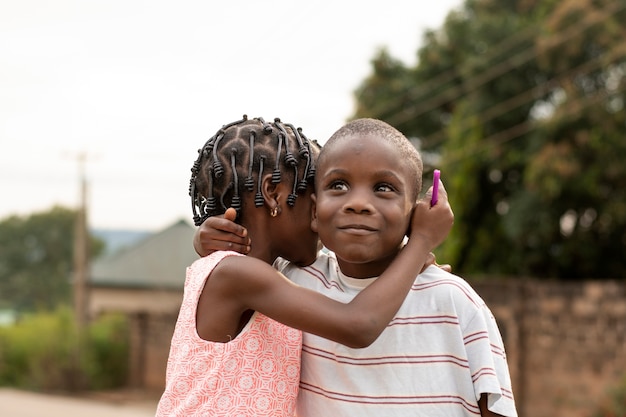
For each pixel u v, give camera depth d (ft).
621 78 43.01
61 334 64.95
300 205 6.92
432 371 6.46
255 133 6.88
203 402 6.63
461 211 44.29
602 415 31.45
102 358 64.64
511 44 48.70
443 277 6.66
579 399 32.94
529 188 41.55
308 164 6.88
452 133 46.44
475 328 6.43
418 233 6.51
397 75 58.44
